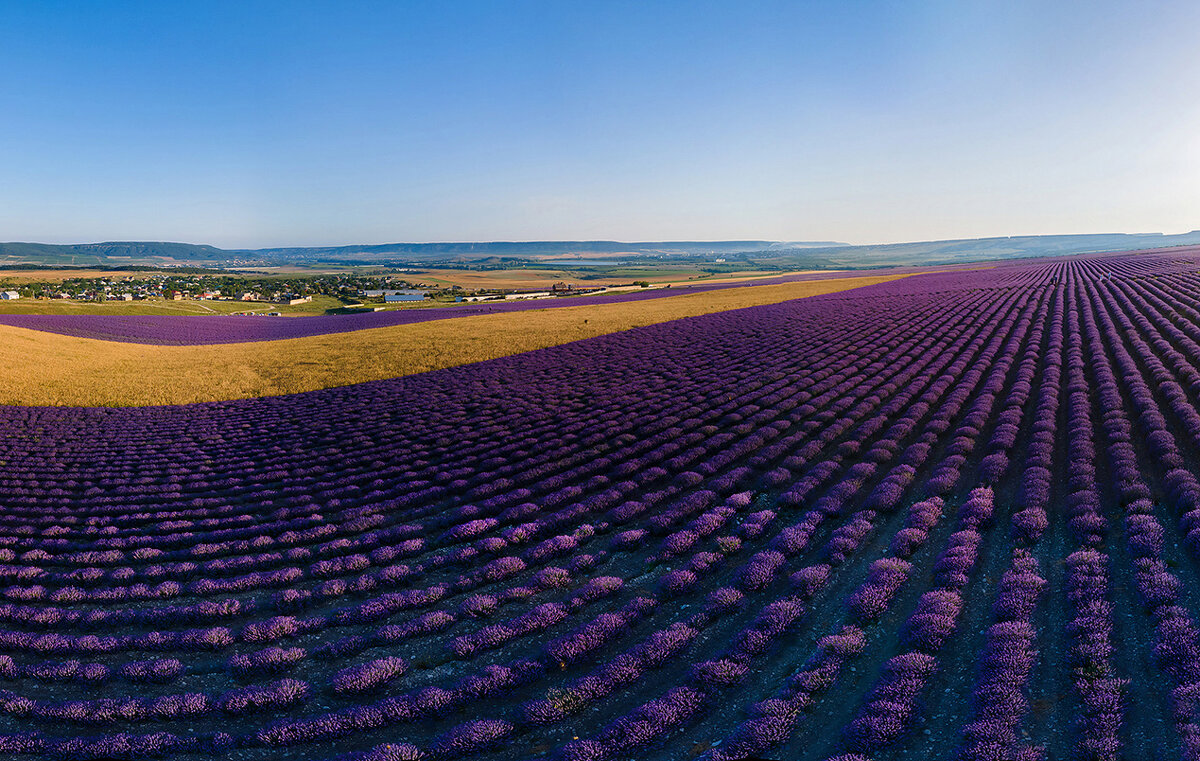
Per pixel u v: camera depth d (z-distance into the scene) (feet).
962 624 48.44
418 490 87.25
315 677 50.83
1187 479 60.80
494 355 187.62
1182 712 34.19
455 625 55.88
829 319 212.02
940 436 90.27
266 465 102.12
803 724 40.27
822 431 93.76
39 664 52.37
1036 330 156.46
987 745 34.65
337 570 66.23
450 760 40.04
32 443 116.06
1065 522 60.54
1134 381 99.04
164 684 50.52
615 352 177.68
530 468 93.04
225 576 67.87
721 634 51.34
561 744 40.98
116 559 70.85
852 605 51.13
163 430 125.49
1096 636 42.34
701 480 82.07
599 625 51.72
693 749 39.40
